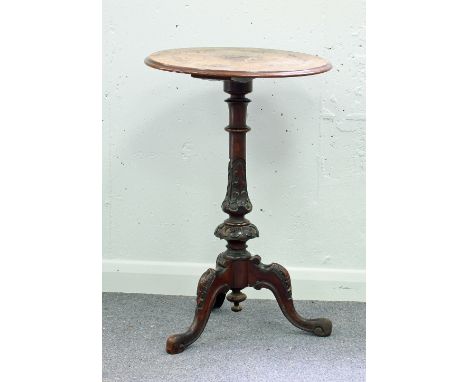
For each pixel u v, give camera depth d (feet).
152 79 8.72
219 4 8.52
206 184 8.93
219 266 7.95
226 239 7.83
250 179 8.87
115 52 8.68
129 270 9.14
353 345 7.95
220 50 7.93
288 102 8.68
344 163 8.80
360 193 8.86
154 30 8.62
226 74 6.72
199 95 8.73
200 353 7.72
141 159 8.92
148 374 7.27
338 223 8.93
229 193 7.85
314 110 8.68
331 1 8.44
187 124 8.81
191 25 8.59
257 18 8.53
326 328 8.11
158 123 8.83
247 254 7.91
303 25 8.52
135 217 9.06
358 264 9.03
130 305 8.82
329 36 8.52
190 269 9.11
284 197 8.89
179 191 8.96
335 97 8.64
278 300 8.05
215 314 8.64
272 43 8.59
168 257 9.12
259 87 8.64
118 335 8.06
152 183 8.96
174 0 8.54
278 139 8.77
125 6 8.57
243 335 8.14
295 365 7.50
